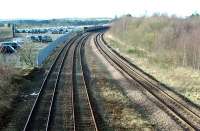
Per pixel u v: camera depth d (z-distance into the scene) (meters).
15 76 30.30
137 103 23.62
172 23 63.22
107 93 26.39
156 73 34.72
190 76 31.22
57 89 27.64
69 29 124.00
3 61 32.19
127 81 31.23
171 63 38.78
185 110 21.22
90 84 29.92
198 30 45.53
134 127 18.34
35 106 22.22
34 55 45.34
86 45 69.94
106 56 50.06
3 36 79.88
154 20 72.56
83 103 23.39
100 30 138.88
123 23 91.31
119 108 22.14
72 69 37.97
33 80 31.56
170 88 27.52
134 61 44.62
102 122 19.16
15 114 20.52
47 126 17.91
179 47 41.56
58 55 50.91
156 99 24.03
